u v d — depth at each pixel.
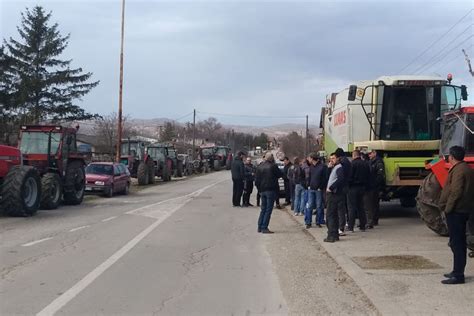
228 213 17.61
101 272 8.31
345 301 6.85
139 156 36.06
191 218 15.95
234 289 7.43
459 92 14.54
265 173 13.09
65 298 6.82
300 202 17.12
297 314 6.29
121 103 34.72
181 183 37.06
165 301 6.77
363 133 15.29
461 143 10.52
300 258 9.76
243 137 126.75
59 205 18.84
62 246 10.65
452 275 7.39
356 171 12.54
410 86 14.48
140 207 19.23
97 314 6.19
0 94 51.31
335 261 9.31
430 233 12.21
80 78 56.41
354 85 14.38
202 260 9.49
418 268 8.38
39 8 54.97
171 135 90.38
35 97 53.53
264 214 13.14
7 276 7.96
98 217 15.86
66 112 55.38
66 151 19.61
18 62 53.19
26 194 15.82
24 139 19.12
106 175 24.20
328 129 19.03
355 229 13.05
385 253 9.75
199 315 6.21
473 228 8.88
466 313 6.07
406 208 18.16
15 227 13.47
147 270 8.55
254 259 9.65
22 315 6.10
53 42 54.75
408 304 6.44
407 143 14.31
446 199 7.44
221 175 51.81
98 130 68.38
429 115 14.52
